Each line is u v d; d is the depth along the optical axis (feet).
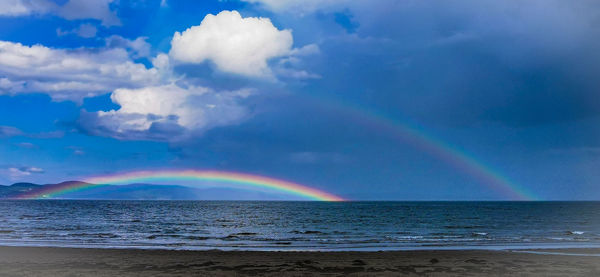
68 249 130.72
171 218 382.22
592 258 114.52
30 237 179.52
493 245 156.56
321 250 139.54
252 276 86.79
